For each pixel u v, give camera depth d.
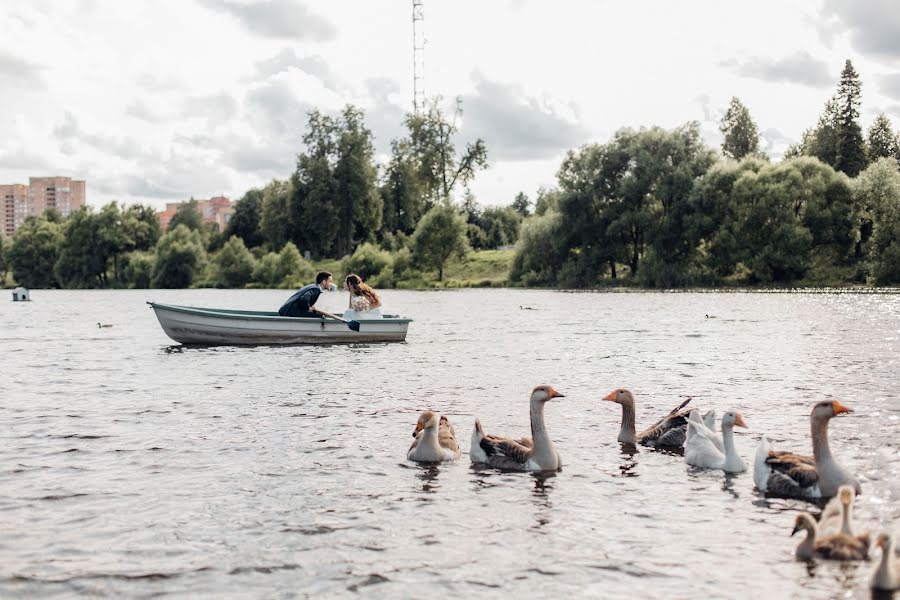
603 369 20.78
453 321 40.09
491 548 7.64
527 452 10.57
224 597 6.59
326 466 10.67
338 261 114.12
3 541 7.85
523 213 197.38
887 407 14.71
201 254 117.25
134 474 10.26
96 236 121.25
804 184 71.44
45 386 18.00
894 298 57.12
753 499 9.20
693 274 75.12
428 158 112.00
